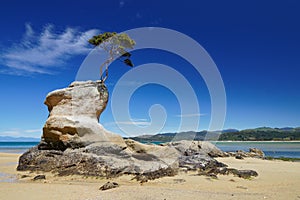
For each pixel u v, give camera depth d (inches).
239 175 633.0
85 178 601.9
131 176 609.6
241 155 1354.6
